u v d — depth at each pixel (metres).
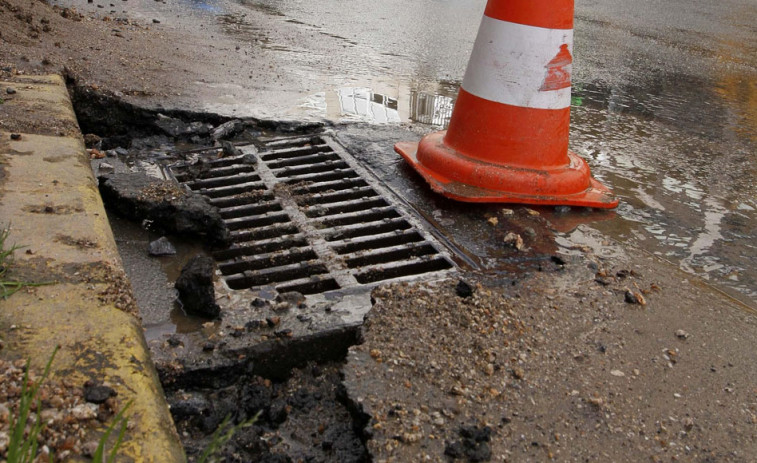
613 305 2.81
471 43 7.99
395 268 3.02
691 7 11.34
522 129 3.64
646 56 7.84
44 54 4.88
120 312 2.10
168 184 3.37
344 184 3.87
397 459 1.97
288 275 2.97
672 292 2.95
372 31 8.20
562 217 3.60
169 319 2.55
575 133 5.11
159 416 1.74
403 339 2.46
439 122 5.01
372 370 2.30
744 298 2.97
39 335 1.93
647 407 2.25
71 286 2.18
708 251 3.38
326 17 8.84
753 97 6.43
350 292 2.80
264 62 6.23
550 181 3.64
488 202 3.62
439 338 2.48
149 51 5.92
